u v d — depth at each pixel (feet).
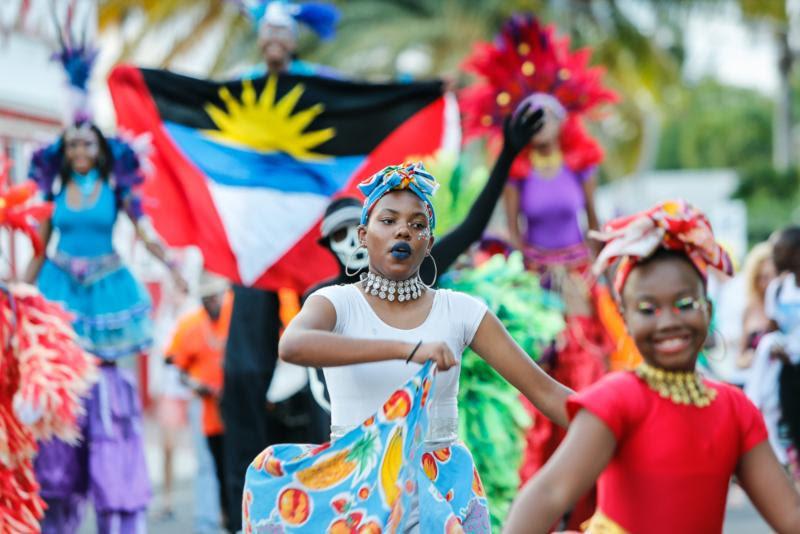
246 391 35.12
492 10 122.11
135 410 35.17
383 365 20.24
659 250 17.84
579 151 37.73
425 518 19.85
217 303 45.73
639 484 17.22
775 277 41.57
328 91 39.42
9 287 29.25
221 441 44.78
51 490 33.53
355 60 119.14
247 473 20.43
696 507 17.21
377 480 19.58
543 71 39.06
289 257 36.91
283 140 38.73
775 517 17.56
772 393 39.96
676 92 145.18
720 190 168.86
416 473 19.93
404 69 123.24
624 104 135.74
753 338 43.80
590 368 35.22
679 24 139.23
